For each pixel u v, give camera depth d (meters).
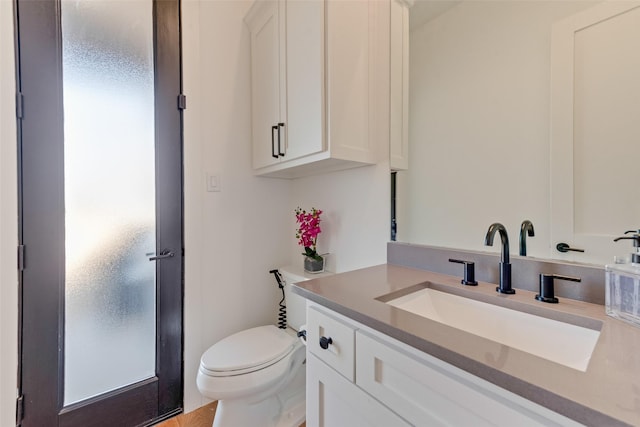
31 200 1.13
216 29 1.63
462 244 1.06
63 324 1.21
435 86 1.15
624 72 0.72
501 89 0.95
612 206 0.73
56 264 1.19
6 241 1.06
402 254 1.23
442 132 1.12
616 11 0.73
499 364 0.46
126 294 1.35
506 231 0.90
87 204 1.26
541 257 0.86
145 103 1.40
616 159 0.73
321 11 1.17
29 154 1.13
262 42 1.59
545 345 0.69
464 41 1.05
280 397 1.41
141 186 1.39
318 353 0.86
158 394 1.43
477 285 0.92
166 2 1.46
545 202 0.85
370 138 1.32
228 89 1.68
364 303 0.75
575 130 0.80
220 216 1.66
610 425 0.34
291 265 1.94
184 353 1.51
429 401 0.56
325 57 1.17
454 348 0.51
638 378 0.42
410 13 1.24
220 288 1.66
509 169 0.93
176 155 1.49
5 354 1.06
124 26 1.35
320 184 1.70
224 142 1.67
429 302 0.95
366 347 0.70
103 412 1.29
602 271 0.73
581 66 0.79
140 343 1.39
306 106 1.26
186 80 1.52
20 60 1.11
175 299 1.49
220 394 1.16
